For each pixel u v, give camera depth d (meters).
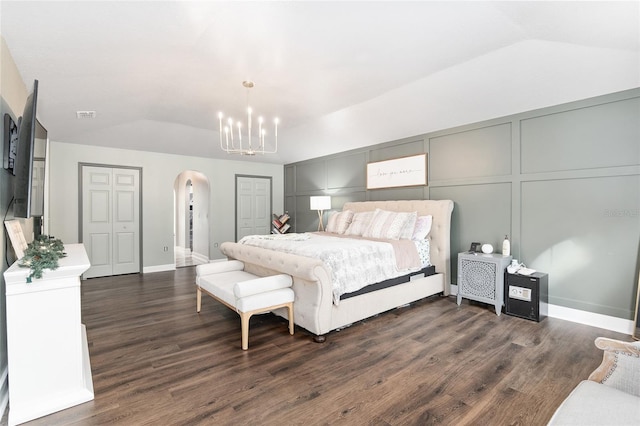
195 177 7.14
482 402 1.76
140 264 5.52
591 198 2.92
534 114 3.27
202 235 7.00
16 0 1.58
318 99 3.69
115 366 2.19
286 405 1.74
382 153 4.90
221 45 2.34
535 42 2.44
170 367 2.17
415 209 4.20
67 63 2.35
